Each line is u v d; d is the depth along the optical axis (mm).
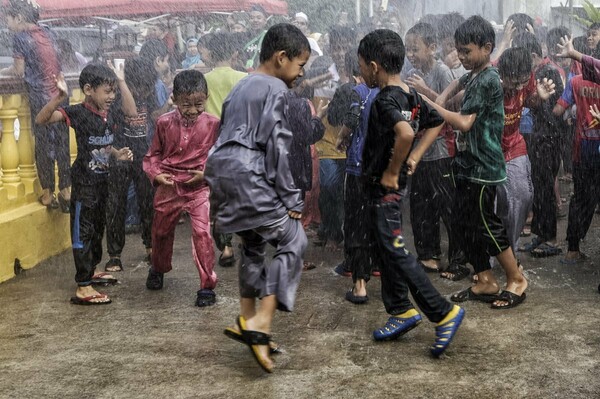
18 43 6684
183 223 8227
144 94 6672
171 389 3979
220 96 7062
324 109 6281
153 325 4988
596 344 4477
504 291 5230
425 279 4324
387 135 4340
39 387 4035
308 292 5664
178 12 10742
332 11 12953
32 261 6461
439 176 5977
